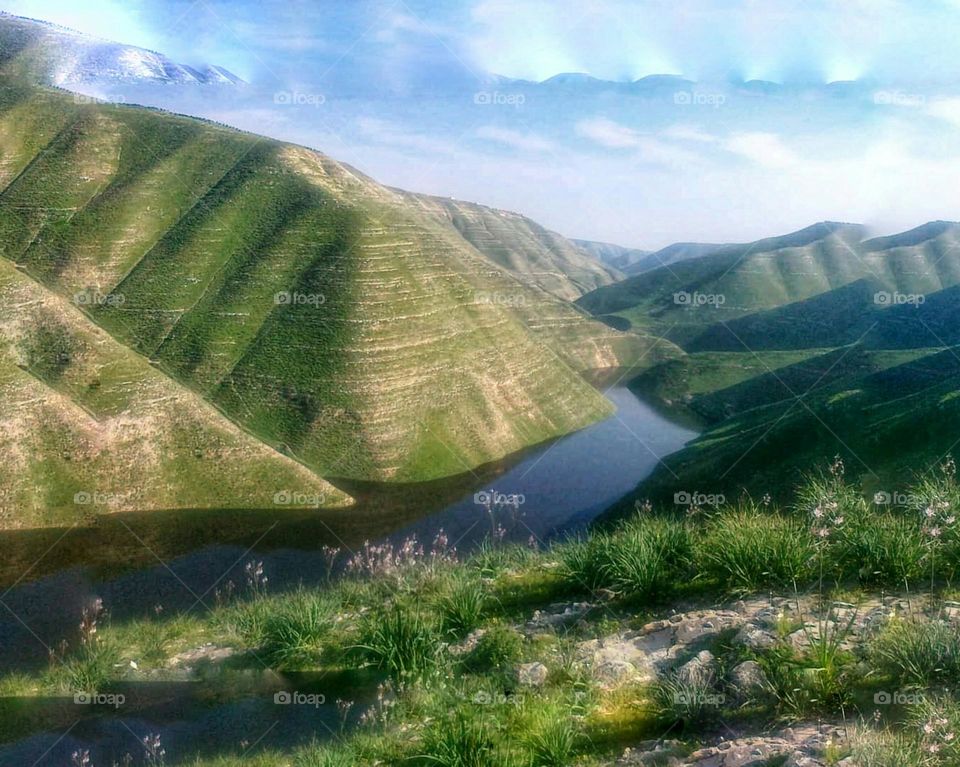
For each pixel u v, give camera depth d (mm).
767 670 8383
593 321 165375
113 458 74938
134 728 11289
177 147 156625
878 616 9227
